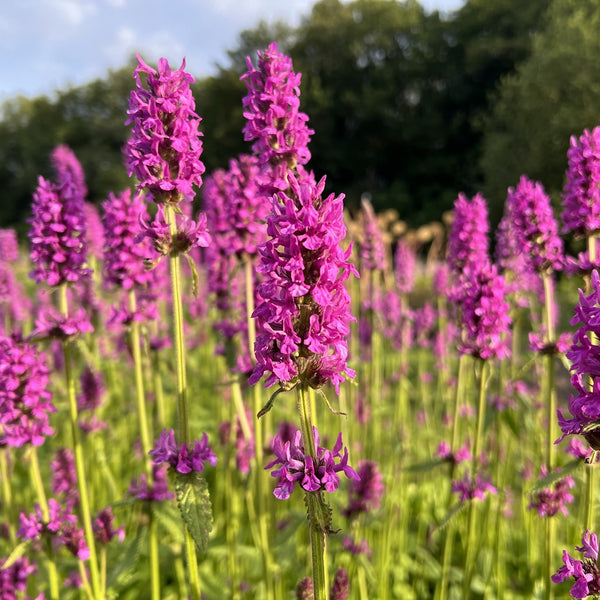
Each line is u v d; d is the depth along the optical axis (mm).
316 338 2420
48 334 4051
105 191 54375
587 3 35969
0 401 3916
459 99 52688
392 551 6676
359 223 7773
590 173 4191
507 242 6285
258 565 6074
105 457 7219
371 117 52000
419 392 10758
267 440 5277
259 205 4660
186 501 3059
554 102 31578
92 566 4047
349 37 56000
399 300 9695
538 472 6680
